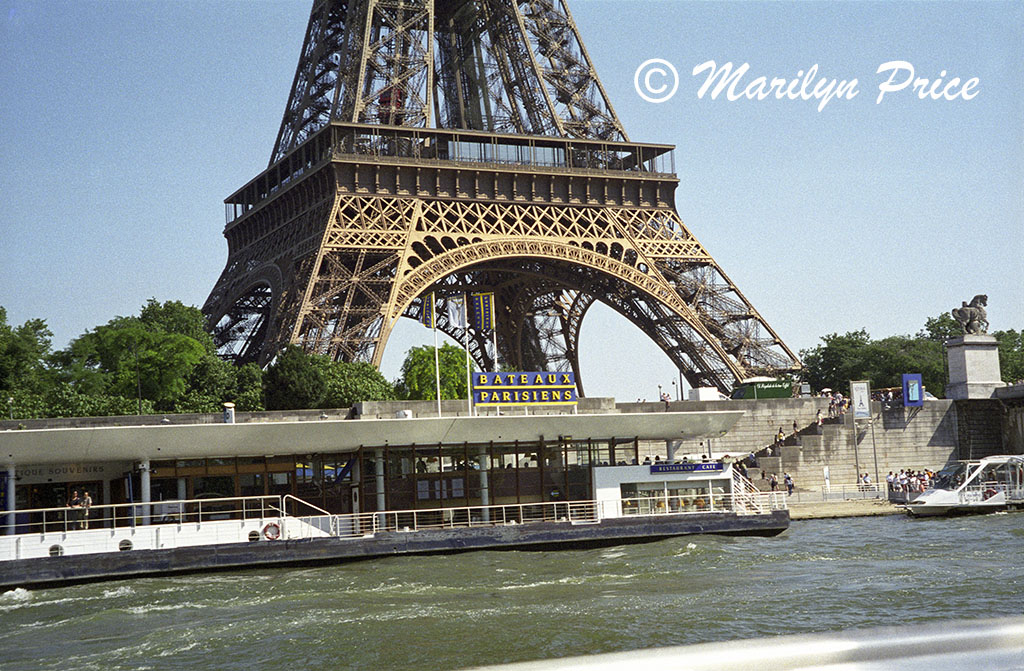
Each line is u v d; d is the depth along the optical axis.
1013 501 102.00
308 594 55.41
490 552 72.62
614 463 83.69
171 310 155.00
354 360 127.75
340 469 77.69
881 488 127.25
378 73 146.25
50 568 62.69
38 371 135.50
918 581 54.59
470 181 143.12
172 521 73.31
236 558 66.81
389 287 129.75
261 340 155.38
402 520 76.94
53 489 74.62
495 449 80.38
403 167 137.50
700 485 82.94
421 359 166.50
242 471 75.00
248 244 159.62
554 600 51.38
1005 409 141.12
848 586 53.50
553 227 145.12
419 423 75.88
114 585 61.78
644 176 151.88
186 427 70.00
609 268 141.38
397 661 38.88
